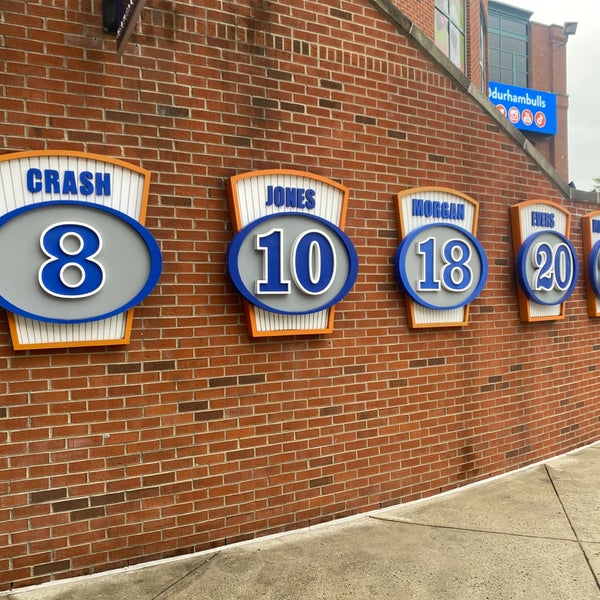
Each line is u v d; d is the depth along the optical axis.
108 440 3.92
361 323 4.94
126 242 3.87
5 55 3.62
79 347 3.82
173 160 4.11
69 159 3.73
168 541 4.11
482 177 5.77
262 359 4.46
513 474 5.96
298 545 4.33
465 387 5.62
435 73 5.39
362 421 4.95
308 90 4.66
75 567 3.83
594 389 7.10
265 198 4.39
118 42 3.72
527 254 6.00
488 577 3.85
